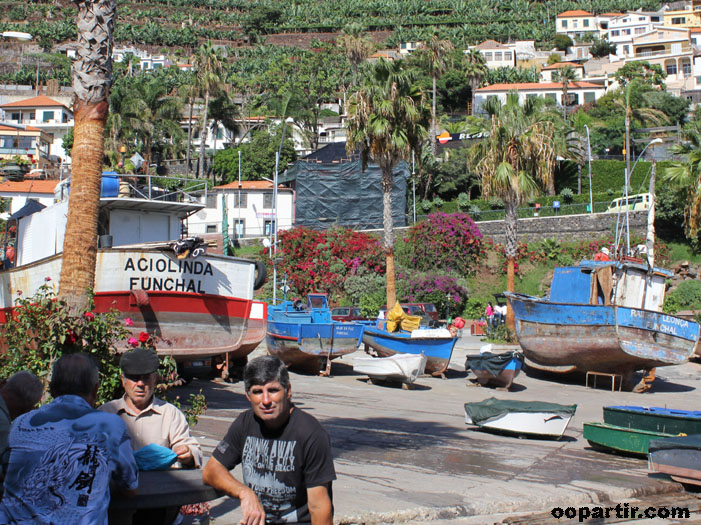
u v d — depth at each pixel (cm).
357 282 4284
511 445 1309
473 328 3531
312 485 467
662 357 2220
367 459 1129
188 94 7644
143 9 19012
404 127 3064
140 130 7075
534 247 4712
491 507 897
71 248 964
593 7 17750
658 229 4709
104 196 1688
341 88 11212
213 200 5519
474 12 18025
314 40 16025
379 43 15812
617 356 2211
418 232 4650
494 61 13750
